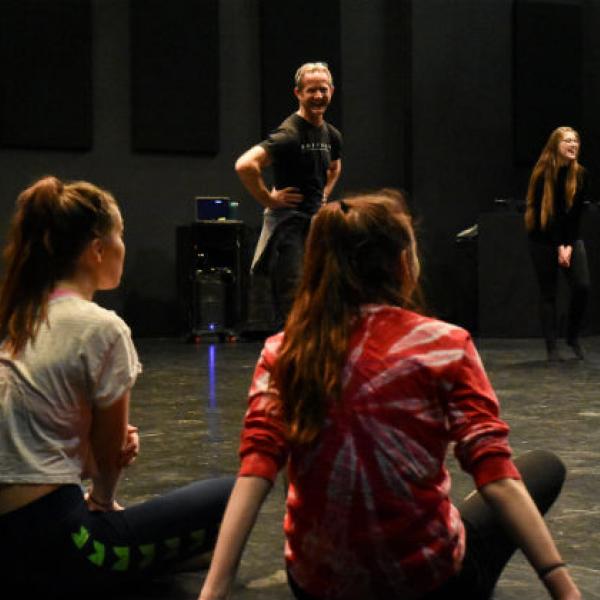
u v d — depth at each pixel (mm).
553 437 4105
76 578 1988
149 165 9609
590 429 4281
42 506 1940
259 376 1454
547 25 10219
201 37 9602
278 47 9719
